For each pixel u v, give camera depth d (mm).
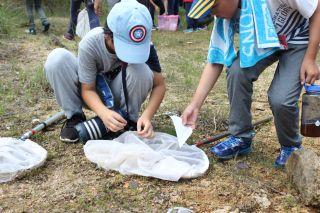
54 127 3711
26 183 2908
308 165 2770
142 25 2912
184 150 3221
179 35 8625
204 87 3154
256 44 2861
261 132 3811
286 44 2900
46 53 6184
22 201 2721
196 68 5863
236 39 6602
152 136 3199
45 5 10625
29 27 7648
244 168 3139
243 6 2840
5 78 4992
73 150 3328
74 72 3371
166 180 2918
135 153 2986
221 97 4707
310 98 2832
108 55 3205
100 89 3324
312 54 2836
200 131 3777
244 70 3004
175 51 7074
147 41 2979
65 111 3443
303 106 2883
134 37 2910
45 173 3025
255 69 3021
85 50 3164
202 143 3426
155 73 3355
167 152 3129
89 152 3105
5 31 7129
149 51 3008
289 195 2844
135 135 3232
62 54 3326
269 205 2748
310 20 2818
